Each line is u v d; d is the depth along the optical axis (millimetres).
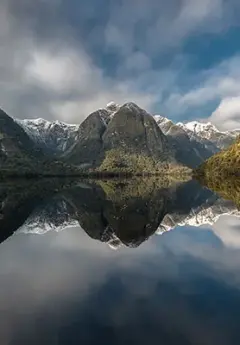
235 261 35125
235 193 122062
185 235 49250
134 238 48094
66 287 27969
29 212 77938
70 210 81000
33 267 34125
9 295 26359
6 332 20203
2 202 98625
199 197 110000
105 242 45969
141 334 19797
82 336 19703
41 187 181875
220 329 20203
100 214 74312
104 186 189250
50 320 21875
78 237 49781
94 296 25859
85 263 35469
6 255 39438
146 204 92688
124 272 31891
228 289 26938
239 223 58219
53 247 43469
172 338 19266
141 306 23781
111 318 22000
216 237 47469
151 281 29125
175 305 23906
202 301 24531
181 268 32875
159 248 41531
